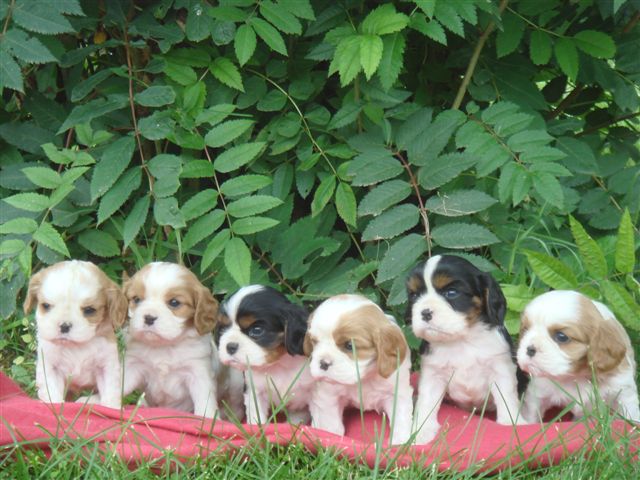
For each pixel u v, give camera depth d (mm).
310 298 2260
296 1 2219
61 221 2273
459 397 2035
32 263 2322
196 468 1827
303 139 2336
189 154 2336
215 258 2281
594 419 1924
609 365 1940
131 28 2289
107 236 2312
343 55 2148
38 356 2012
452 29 2158
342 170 2270
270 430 1881
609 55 2293
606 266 2119
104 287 1980
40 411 1923
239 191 2197
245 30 2205
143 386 2084
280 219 2320
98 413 1918
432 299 1966
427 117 2260
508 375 2004
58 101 2430
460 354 2002
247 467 1842
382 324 1937
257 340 1953
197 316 2008
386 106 2270
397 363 1932
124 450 1830
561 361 1936
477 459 1854
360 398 1903
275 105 2316
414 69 2428
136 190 2348
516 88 2367
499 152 2174
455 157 2195
